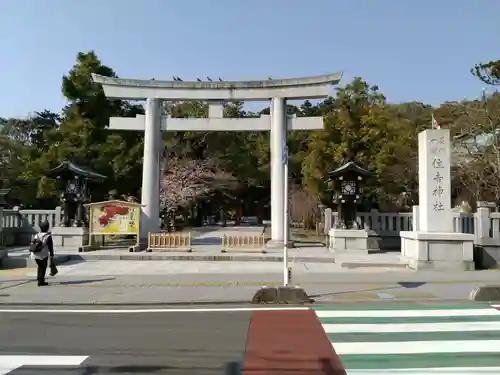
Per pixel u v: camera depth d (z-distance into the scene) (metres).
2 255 15.88
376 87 42.47
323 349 6.47
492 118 29.06
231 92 21.88
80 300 10.34
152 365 5.78
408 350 6.41
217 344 6.75
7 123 54.62
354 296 10.63
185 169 40.75
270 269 15.35
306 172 29.27
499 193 29.03
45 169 25.98
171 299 10.37
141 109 32.19
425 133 15.76
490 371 5.50
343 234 19.98
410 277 13.47
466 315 8.69
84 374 5.45
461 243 15.18
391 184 28.70
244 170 43.97
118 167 27.16
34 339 7.10
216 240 26.53
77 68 26.81
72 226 20.52
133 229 19.73
